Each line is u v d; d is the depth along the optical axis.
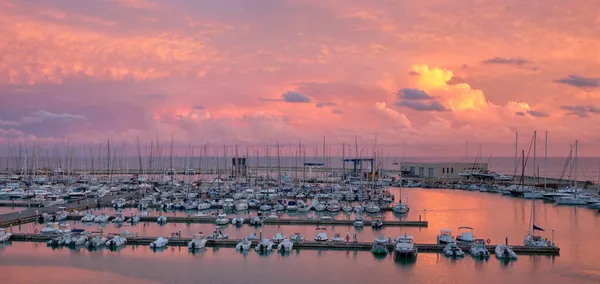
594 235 92.12
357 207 119.69
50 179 191.12
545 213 121.25
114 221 105.31
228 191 152.88
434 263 72.25
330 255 76.88
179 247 81.75
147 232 94.19
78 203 128.62
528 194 153.75
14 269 69.81
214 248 81.00
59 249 80.62
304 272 68.38
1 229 87.44
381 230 96.88
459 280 65.00
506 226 101.75
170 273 68.06
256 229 97.50
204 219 106.75
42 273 68.06
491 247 77.69
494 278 65.75
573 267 70.44
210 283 64.00
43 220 105.69
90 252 78.81
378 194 149.50
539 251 77.31
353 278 65.81
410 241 78.88
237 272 68.44
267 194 146.62
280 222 104.12
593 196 144.50
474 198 154.00
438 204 138.38
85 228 98.44
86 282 64.56
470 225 102.62
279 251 78.81
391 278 65.75
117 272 68.44
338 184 173.50
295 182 178.38
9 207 126.44
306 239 86.00
